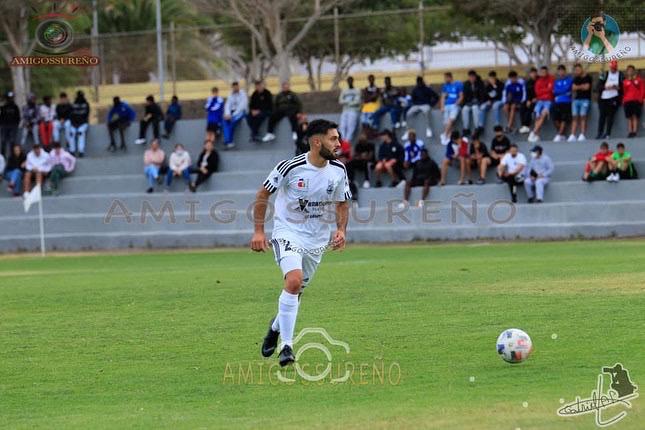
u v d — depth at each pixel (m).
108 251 109.06
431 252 85.44
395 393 27.20
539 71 113.94
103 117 135.25
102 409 26.58
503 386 27.34
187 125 121.25
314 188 29.88
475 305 42.72
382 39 128.88
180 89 138.50
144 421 24.98
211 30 138.38
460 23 126.94
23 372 31.78
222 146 120.19
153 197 111.44
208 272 66.31
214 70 142.75
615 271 54.91
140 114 133.00
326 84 137.88
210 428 23.97
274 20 128.25
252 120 117.94
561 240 96.94
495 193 101.81
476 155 104.62
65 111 123.12
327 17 129.50
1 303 50.31
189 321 41.44
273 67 139.25
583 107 106.81
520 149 107.88
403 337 35.38
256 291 51.72
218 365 31.91
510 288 48.38
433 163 104.12
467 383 27.94
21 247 113.31
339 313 41.88
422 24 126.31
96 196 114.06
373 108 112.69
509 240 99.06
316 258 30.83
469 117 110.75
